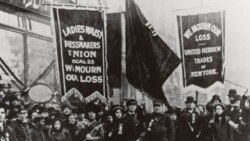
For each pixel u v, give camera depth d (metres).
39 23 10.88
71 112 10.84
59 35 11.31
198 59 13.22
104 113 11.23
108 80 12.32
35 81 10.57
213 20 13.28
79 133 10.64
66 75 11.33
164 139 10.27
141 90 12.48
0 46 9.77
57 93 11.10
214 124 11.08
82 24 11.66
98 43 11.85
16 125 9.30
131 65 12.49
